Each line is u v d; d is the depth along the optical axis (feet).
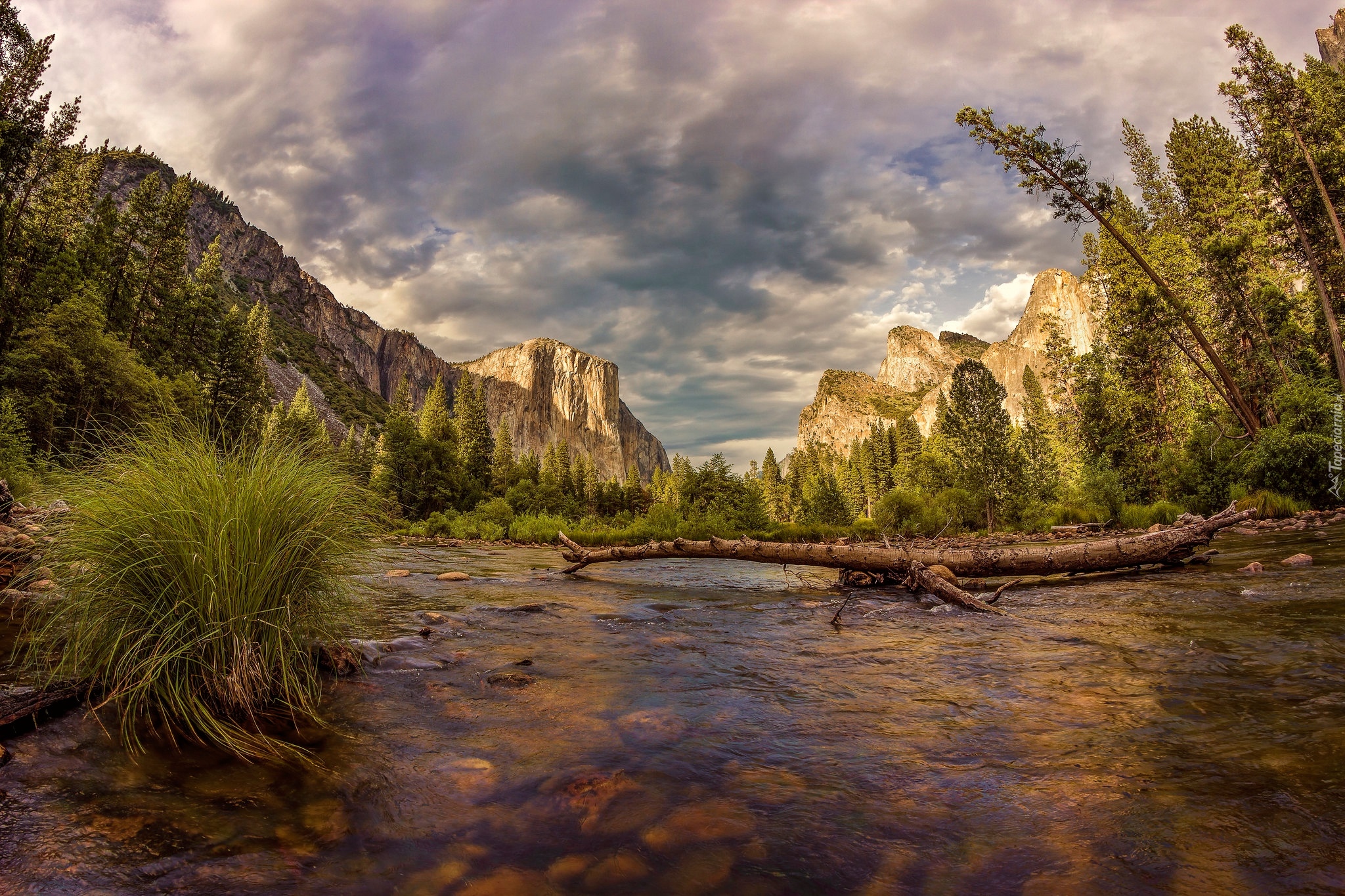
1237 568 23.24
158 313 156.66
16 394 80.64
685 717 9.31
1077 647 13.12
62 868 5.03
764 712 9.56
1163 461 83.92
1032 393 240.12
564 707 9.82
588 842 5.75
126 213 154.10
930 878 5.11
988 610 18.35
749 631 16.19
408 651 13.32
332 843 5.68
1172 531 24.95
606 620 18.02
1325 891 4.66
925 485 136.77
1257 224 86.38
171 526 9.72
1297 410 60.03
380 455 133.90
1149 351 94.02
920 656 13.07
